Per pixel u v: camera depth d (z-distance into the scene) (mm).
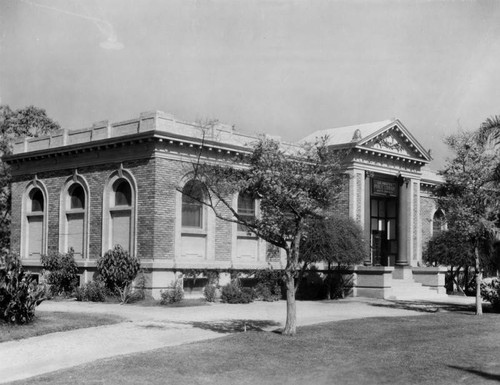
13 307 19406
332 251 31031
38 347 16281
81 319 21156
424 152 42094
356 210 37000
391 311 27328
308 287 34969
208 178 19953
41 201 36844
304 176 18062
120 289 29141
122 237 31500
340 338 17984
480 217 25438
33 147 36875
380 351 15953
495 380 12602
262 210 18562
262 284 33094
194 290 31484
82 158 33719
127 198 31641
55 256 32781
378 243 41906
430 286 39281
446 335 19000
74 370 13164
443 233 41281
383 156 39125
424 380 12578
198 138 30828
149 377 12562
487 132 25625
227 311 25984
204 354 15094
